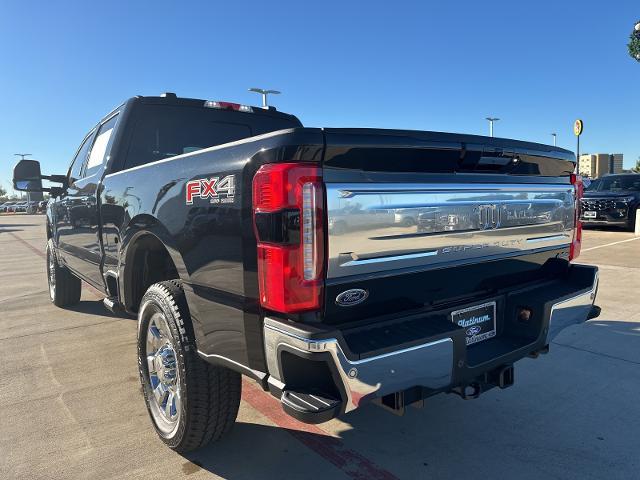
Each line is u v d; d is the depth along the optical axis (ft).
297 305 6.45
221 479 8.53
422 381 7.10
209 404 8.50
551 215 10.02
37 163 16.47
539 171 9.76
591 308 10.37
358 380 6.46
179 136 14.15
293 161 6.41
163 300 8.87
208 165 7.67
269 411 11.10
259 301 6.78
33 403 11.56
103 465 8.98
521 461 9.02
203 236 7.76
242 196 6.92
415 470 8.77
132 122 13.37
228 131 15.11
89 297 23.39
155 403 9.91
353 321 7.23
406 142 7.14
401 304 7.73
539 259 10.05
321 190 6.45
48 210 20.44
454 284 8.43
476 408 11.11
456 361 7.46
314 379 6.68
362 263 6.86
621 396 11.55
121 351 15.26
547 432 10.02
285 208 6.35
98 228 12.89
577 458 9.07
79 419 10.77
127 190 10.59
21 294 24.66
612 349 14.55
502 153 8.55
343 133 6.56
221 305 7.49
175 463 9.03
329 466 8.91
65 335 16.98
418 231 7.47
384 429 10.25
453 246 8.02
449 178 8.02
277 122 16.17
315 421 6.17
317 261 6.45
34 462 9.08
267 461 9.08
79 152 17.62
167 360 9.30
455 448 9.48
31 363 14.23
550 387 12.09
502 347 8.83
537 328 9.14
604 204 46.19
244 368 7.27
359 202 6.79
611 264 28.48
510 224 9.05
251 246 6.83
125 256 10.79
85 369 13.74
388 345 6.74
